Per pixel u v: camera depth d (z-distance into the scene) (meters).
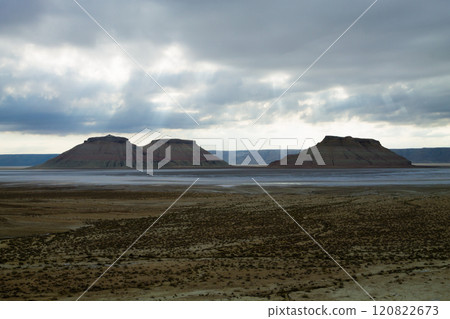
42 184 78.44
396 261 18.47
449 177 101.25
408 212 35.12
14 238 24.50
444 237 24.22
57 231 26.94
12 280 15.51
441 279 15.38
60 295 13.62
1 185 75.62
